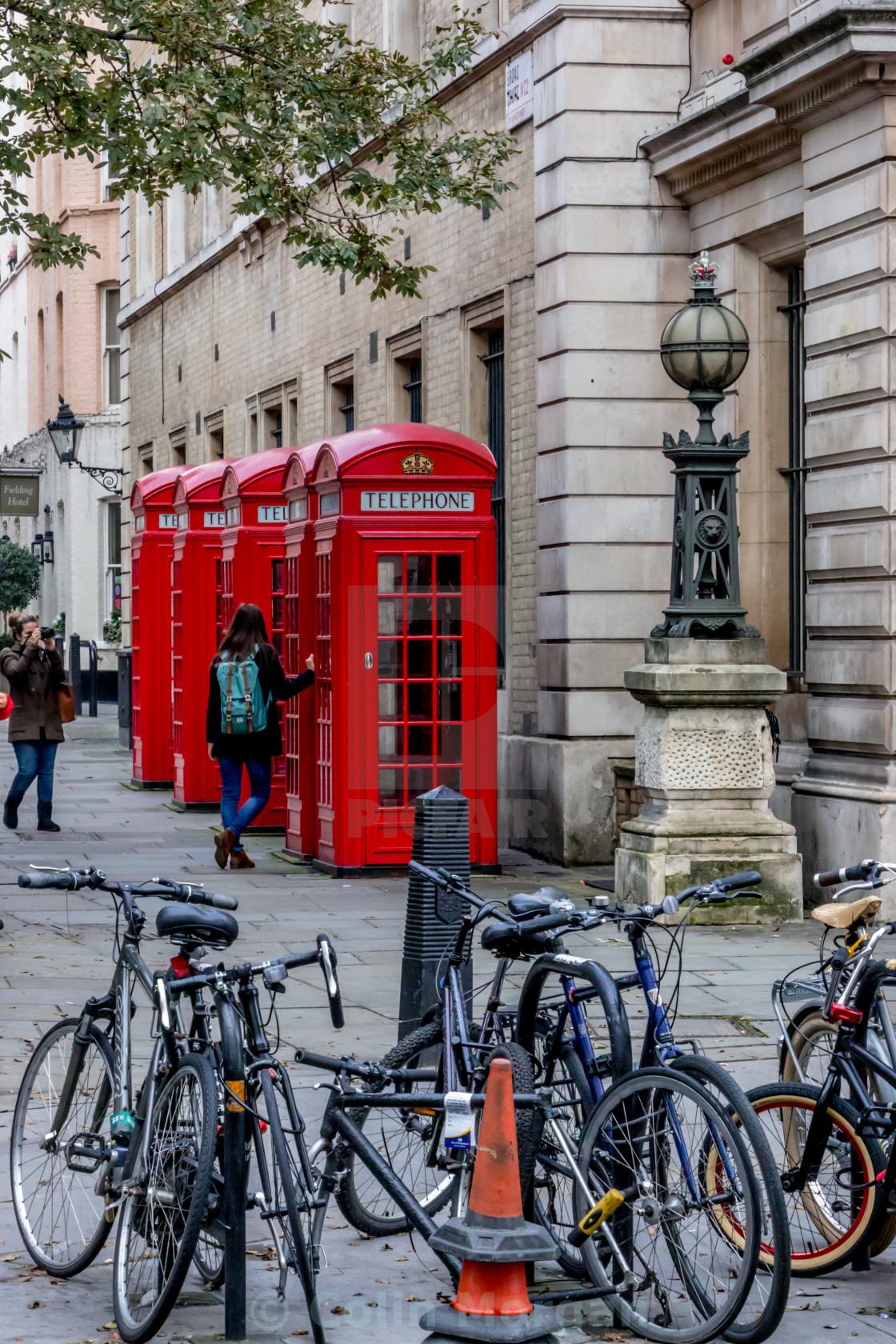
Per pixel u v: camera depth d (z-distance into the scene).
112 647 48.00
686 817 13.69
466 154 17.72
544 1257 5.01
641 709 17.38
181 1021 6.21
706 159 16.48
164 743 23.83
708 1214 5.71
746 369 16.52
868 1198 6.31
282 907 14.05
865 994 6.46
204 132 16.59
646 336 17.39
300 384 27.09
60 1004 10.34
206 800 21.11
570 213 17.25
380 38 23.89
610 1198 5.80
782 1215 5.47
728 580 13.98
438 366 21.39
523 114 18.44
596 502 17.31
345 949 12.30
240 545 19.47
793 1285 6.37
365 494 15.45
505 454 19.33
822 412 14.49
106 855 17.11
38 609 57.53
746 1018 10.12
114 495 51.84
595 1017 10.01
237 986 6.00
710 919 13.46
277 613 19.62
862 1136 6.34
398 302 22.75
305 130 17.25
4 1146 7.54
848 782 13.99
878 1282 6.39
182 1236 5.66
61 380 55.59
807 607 14.69
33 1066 6.75
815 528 14.63
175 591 21.66
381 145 22.91
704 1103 5.62
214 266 32.09
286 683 16.44
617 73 17.27
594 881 15.95
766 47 14.20
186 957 6.21
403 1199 5.82
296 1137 5.88
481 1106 5.71
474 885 15.46
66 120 17.09
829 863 14.04
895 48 13.17
